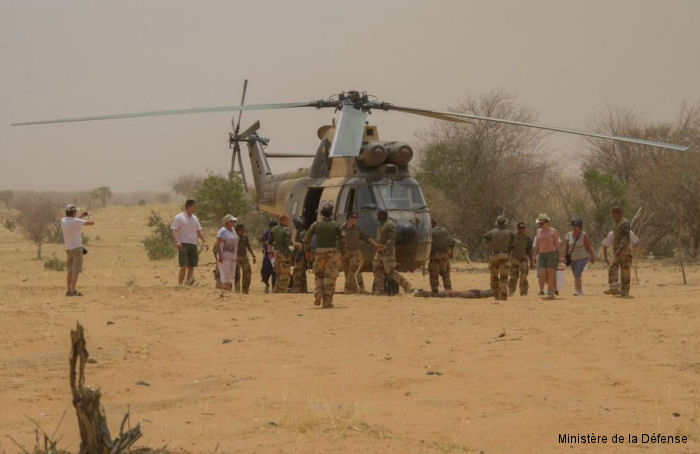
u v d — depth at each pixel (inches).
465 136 2564.0
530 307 963.3
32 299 1039.6
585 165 3159.5
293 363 637.3
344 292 1191.6
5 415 459.8
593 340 712.4
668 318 825.5
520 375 576.1
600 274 1731.1
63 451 363.6
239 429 419.5
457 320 861.2
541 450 397.4
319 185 1323.8
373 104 1228.5
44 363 617.3
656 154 2815.0
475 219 2456.9
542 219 1131.9
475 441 411.8
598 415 463.2
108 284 1553.9
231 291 1187.3
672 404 490.3
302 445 386.6
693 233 2095.2
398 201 1229.7
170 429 421.4
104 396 517.7
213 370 610.9
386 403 498.0
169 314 911.7
